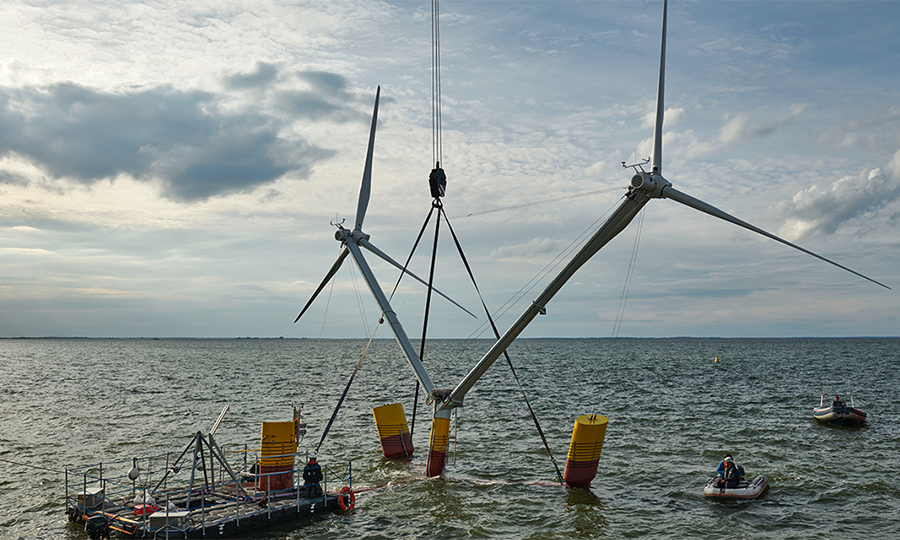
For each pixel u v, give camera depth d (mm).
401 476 32031
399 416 36594
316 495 26281
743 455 37188
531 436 43688
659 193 23703
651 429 46406
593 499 28203
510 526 24656
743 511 26484
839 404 49375
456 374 112938
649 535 23641
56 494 29000
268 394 74812
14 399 69062
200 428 48438
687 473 32906
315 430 46062
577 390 76062
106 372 119938
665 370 118375
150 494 25859
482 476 32188
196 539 21422
